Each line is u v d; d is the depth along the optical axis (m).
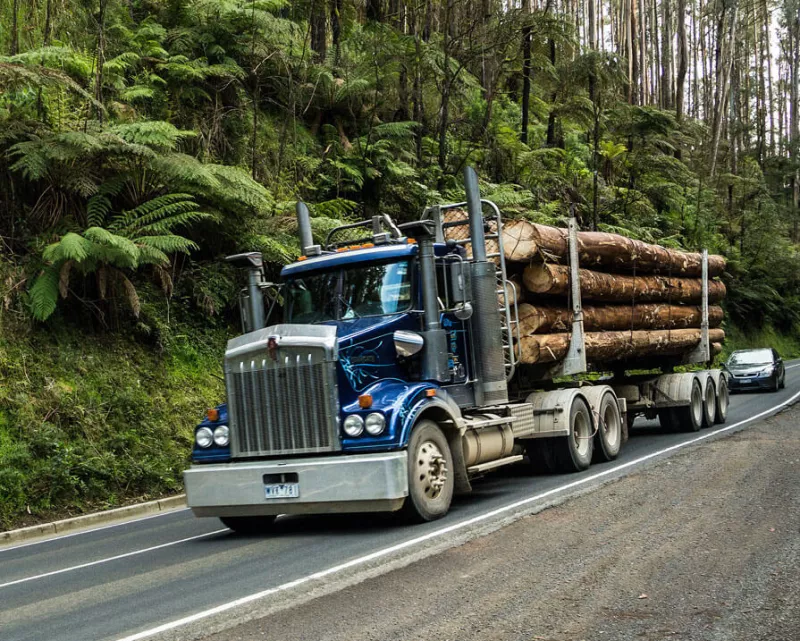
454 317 9.48
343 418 7.88
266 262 16.97
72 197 14.55
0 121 14.03
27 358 12.99
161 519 10.84
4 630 5.45
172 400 14.51
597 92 30.83
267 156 20.16
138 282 15.65
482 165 26.36
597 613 4.77
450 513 8.70
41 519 10.94
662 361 17.33
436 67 22.97
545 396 11.55
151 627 5.11
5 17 15.62
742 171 61.72
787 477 9.06
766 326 50.47
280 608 5.28
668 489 8.85
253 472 7.96
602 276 12.94
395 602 5.21
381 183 21.41
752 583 5.20
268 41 20.80
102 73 16.14
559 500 8.66
